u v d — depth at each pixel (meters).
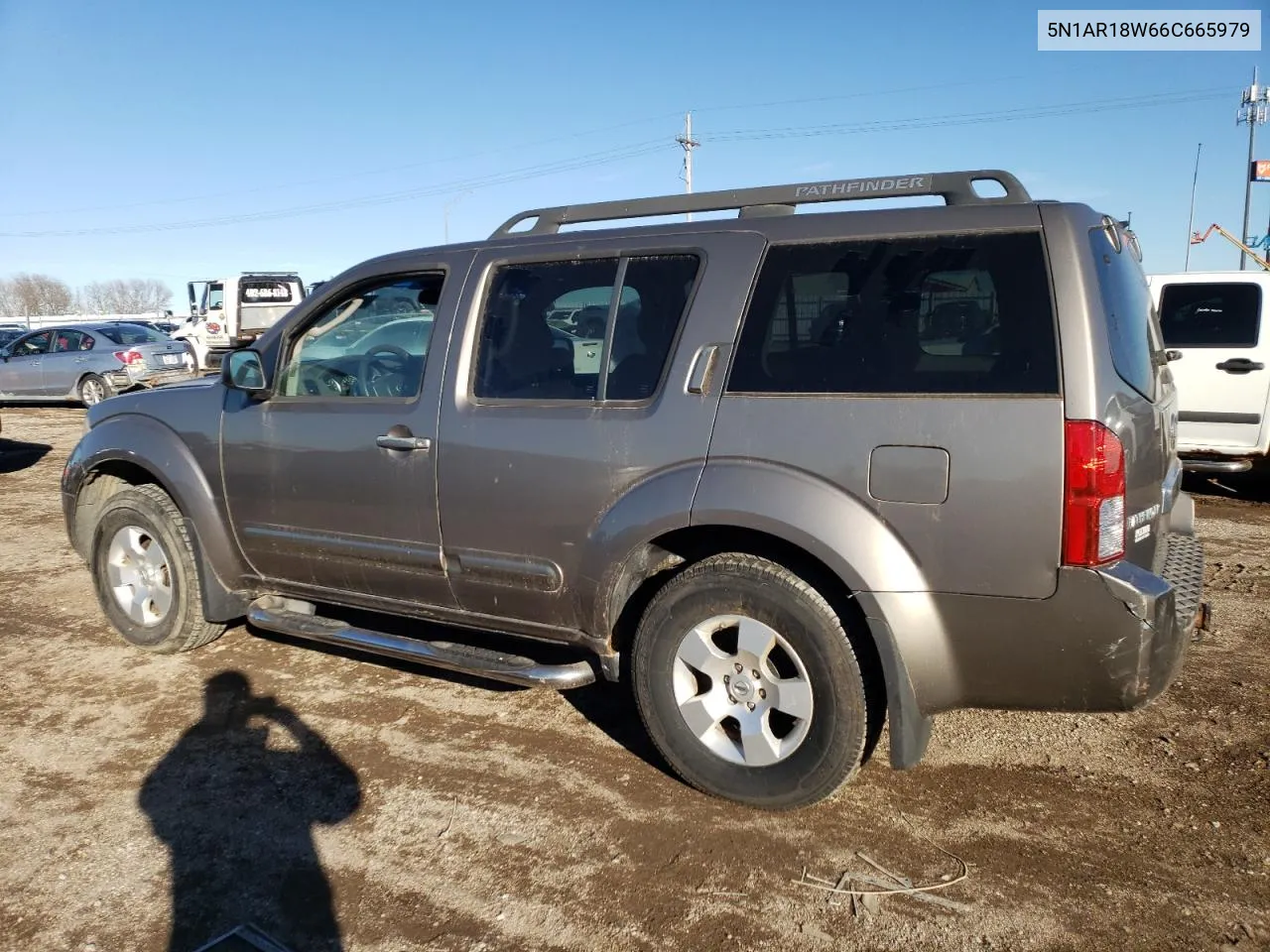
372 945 2.65
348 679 4.52
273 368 4.30
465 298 3.80
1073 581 2.76
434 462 3.73
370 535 3.96
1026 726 3.92
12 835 3.23
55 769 3.69
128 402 4.83
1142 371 3.12
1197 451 8.38
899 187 3.26
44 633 5.23
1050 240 2.86
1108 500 2.75
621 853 3.06
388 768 3.66
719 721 3.31
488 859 3.05
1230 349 8.13
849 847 3.07
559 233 3.75
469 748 3.81
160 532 4.64
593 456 3.39
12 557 6.92
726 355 3.23
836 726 3.07
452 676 4.54
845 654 3.05
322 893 2.88
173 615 4.69
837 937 2.65
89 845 3.16
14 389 17.86
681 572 3.33
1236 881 2.86
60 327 18.03
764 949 2.61
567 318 3.60
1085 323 2.78
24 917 2.79
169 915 2.79
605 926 2.71
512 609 3.71
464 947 2.64
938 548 2.88
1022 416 2.78
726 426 3.18
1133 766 3.57
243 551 4.46
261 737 3.93
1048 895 2.81
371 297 4.15
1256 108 33.44
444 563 3.79
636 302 3.46
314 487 4.09
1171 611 2.81
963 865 2.97
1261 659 4.60
